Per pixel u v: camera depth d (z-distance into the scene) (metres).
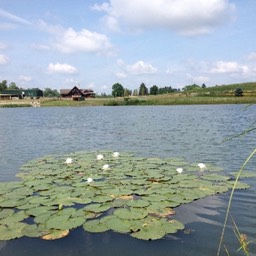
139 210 7.96
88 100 110.69
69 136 26.16
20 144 21.91
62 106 100.62
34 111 72.81
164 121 38.34
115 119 44.12
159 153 16.95
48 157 15.73
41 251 6.16
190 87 153.00
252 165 13.54
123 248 6.20
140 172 11.95
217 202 8.70
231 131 26.56
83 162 14.04
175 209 8.18
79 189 9.84
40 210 8.09
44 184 10.48
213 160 14.79
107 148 19.34
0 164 14.99
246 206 8.38
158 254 5.96
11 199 8.99
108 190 9.66
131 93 144.62
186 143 20.38
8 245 6.39
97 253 6.05
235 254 5.88
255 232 6.82
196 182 10.49
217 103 88.31
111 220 7.36
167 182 10.55
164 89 148.50
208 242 6.38
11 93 126.69
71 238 6.63
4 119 48.19
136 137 24.19
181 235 6.70
